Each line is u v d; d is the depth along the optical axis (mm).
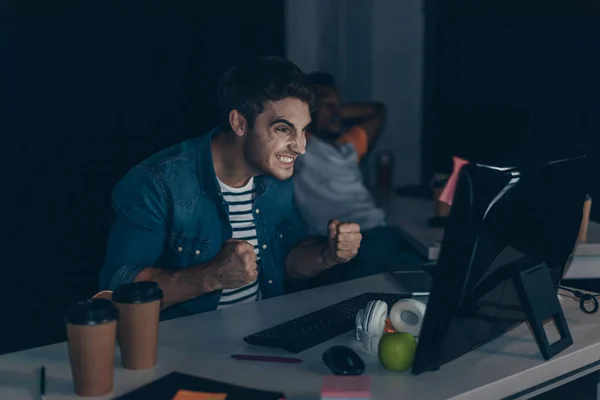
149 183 1774
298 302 1646
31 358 1321
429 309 1117
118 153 3820
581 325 1473
